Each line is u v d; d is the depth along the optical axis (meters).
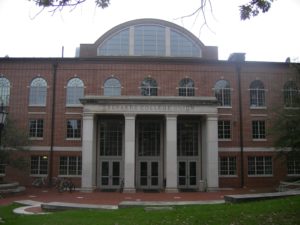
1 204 25.48
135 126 40.09
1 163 33.94
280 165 41.44
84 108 36.62
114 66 41.84
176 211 15.37
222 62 42.38
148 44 45.97
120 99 36.56
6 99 41.12
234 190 37.84
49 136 40.75
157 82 41.78
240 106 42.00
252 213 13.77
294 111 32.06
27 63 41.78
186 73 42.09
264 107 42.19
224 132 41.66
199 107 36.97
